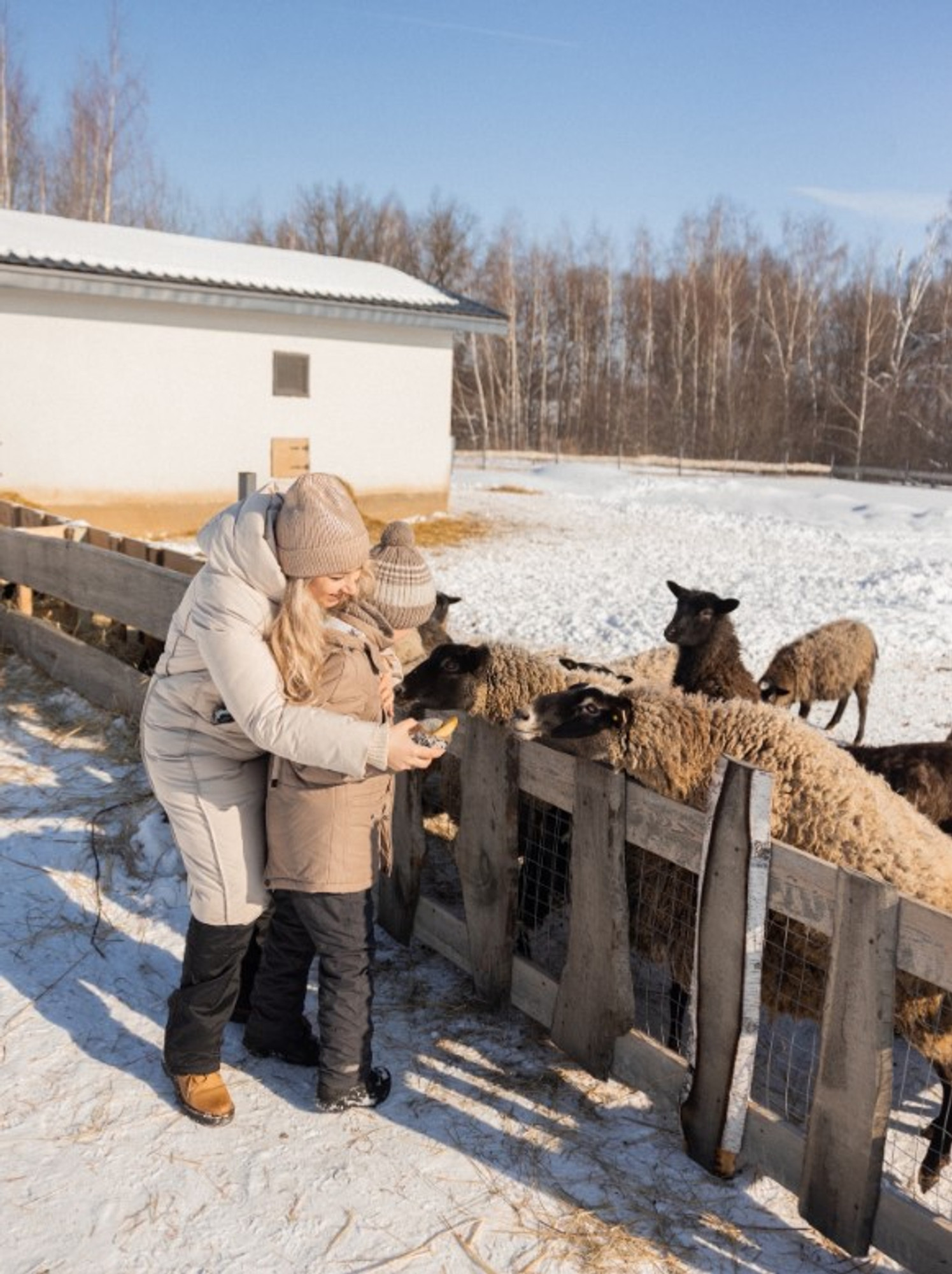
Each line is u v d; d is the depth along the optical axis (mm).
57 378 15758
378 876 4629
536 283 58438
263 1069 3557
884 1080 2742
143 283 15844
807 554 18078
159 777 3125
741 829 2996
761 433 53219
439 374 20109
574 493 26641
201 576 3016
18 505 9930
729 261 58781
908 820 3686
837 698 8930
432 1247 2820
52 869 4766
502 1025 3936
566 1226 2934
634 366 61031
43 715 6793
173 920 4449
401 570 3895
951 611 13125
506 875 3912
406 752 2928
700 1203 3076
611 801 3467
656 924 3801
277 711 2863
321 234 61500
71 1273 2676
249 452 17844
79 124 42750
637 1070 3541
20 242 16484
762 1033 4086
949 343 53281
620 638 11023
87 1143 3141
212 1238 2811
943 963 2625
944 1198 3348
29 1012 3756
